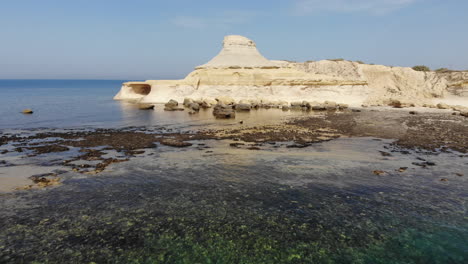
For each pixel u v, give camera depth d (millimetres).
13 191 14180
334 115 42750
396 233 10742
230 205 12820
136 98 74500
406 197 13734
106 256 9391
